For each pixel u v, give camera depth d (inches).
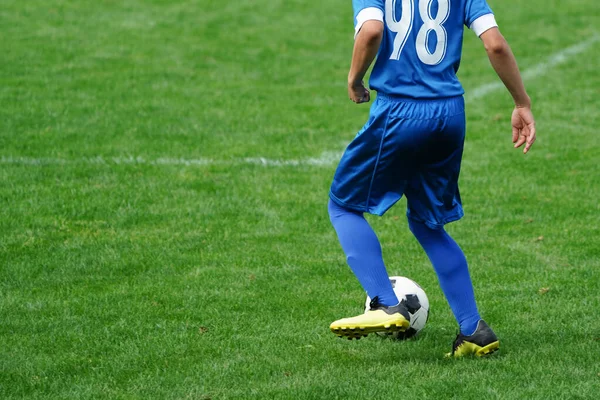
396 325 546.0
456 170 577.3
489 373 553.0
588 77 1694.1
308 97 1510.8
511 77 550.3
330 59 1792.6
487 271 791.7
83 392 537.6
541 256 832.9
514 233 903.1
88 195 995.9
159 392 535.5
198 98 1465.3
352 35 1999.3
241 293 735.1
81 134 1239.5
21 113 1320.1
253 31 1991.9
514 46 1948.8
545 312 687.1
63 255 821.9
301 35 1978.3
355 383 541.0
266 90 1545.3
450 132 556.1
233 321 672.4
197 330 653.3
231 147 1215.6
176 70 1641.2
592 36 2046.0
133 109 1376.7
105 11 2085.4
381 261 575.2
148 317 679.1
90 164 1111.0
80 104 1387.8
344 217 585.6
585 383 530.3
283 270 792.9
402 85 552.7
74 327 656.4
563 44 1972.2
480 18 549.3
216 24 2032.5
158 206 971.3
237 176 1090.1
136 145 1202.6
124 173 1081.4
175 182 1055.0
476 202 1006.4
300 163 1154.0
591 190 1045.8
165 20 2038.6
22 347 614.9
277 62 1752.0
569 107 1481.3
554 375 546.6
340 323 545.6
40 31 1866.4
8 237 861.8
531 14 2257.6
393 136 553.0
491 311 693.3
